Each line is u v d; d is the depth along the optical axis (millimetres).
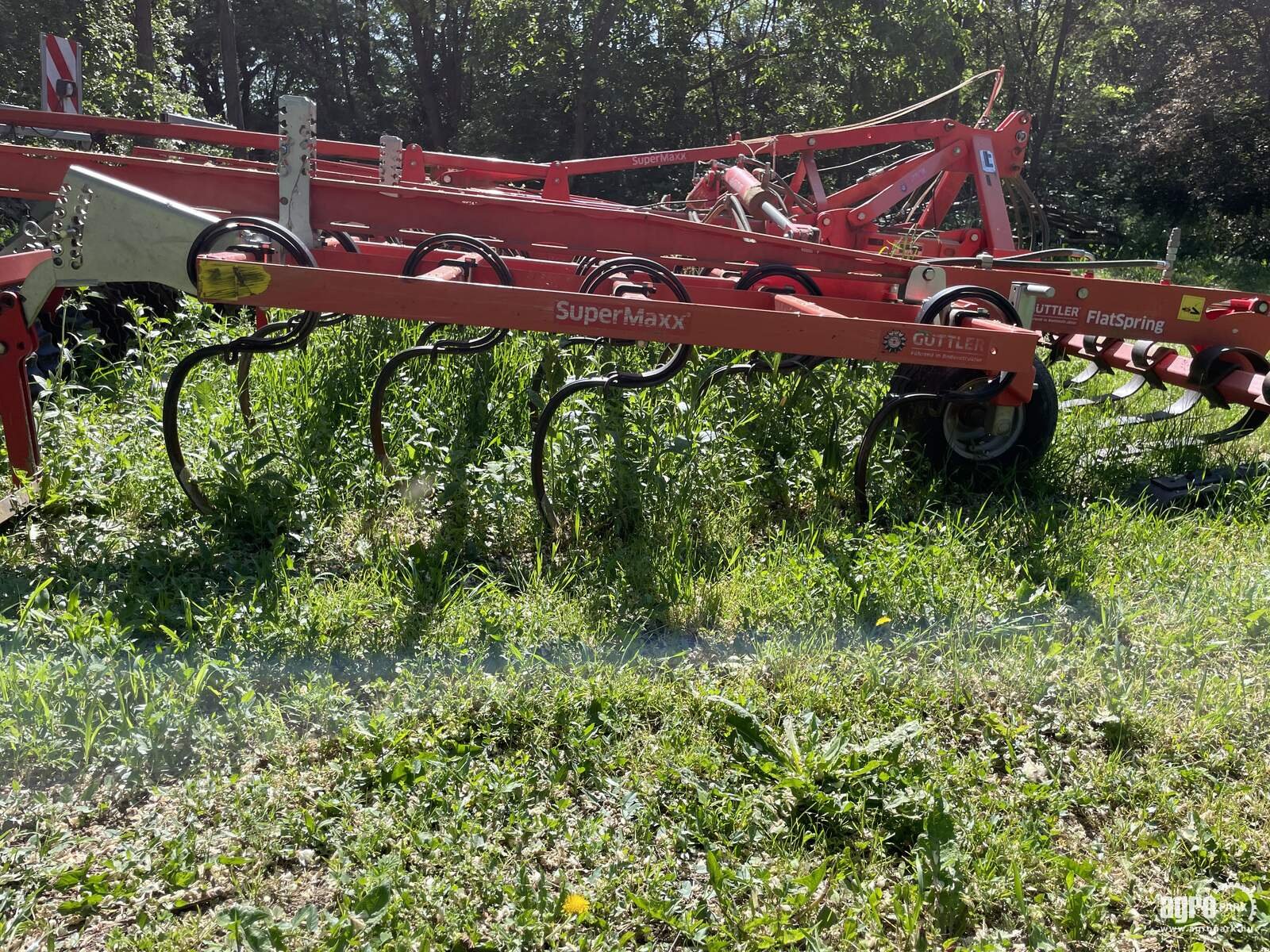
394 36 31281
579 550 4590
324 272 3891
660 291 5125
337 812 2859
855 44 24031
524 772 3039
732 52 27297
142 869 2576
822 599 4168
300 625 3723
